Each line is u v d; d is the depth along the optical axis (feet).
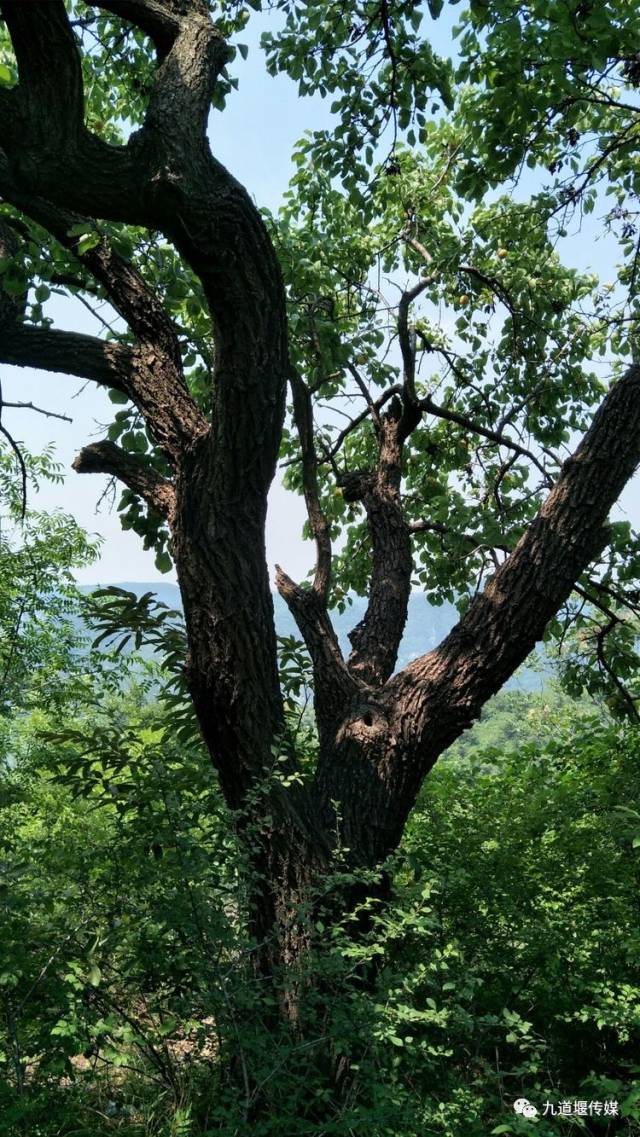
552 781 20.76
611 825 18.17
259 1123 11.21
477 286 26.07
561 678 24.04
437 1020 12.07
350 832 16.25
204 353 21.47
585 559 16.79
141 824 14.60
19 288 15.84
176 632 17.94
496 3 18.01
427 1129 11.95
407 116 20.65
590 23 16.99
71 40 10.81
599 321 23.53
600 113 22.54
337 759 16.99
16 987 13.50
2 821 19.42
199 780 16.17
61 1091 14.06
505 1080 15.21
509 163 20.44
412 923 13.15
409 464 28.25
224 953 12.84
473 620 17.08
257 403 14.65
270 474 15.49
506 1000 16.15
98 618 17.90
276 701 15.93
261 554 15.69
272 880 15.01
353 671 19.26
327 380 23.61
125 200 12.27
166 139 12.37
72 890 14.53
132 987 14.57
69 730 16.80
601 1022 14.24
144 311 17.20
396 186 25.20
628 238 22.34
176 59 13.19
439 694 16.98
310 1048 12.84
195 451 15.65
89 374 17.30
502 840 18.11
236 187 13.20
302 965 13.28
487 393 27.40
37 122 11.29
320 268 22.29
